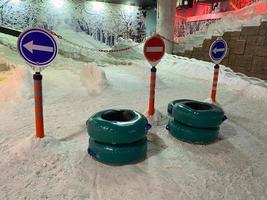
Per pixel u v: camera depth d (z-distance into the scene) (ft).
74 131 11.76
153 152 10.05
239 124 13.96
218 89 23.20
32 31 8.56
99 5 68.80
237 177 8.62
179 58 39.42
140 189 7.59
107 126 8.52
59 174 8.11
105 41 68.95
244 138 12.04
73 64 29.19
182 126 11.17
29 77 17.10
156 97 18.89
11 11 57.88
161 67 34.96
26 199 6.93
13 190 7.27
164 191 7.56
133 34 73.72
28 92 16.11
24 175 7.97
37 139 9.28
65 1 64.69
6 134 11.08
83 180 7.89
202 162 9.49
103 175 8.21
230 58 31.71
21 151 8.93
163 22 45.60
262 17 27.91
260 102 19.08
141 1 69.77
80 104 15.99
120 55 42.37
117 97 18.06
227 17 35.50
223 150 10.61
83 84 20.34
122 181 7.95
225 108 16.88
